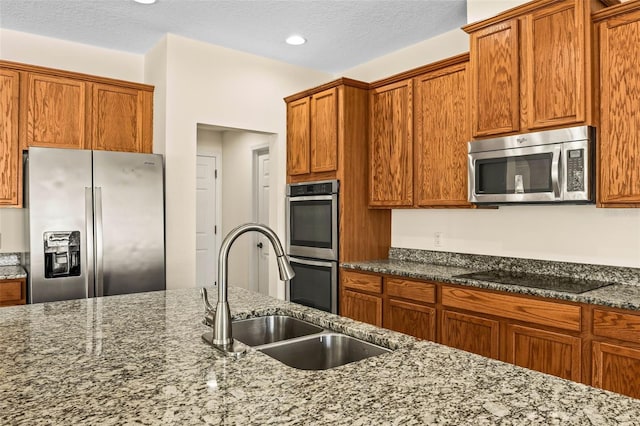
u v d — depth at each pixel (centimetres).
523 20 252
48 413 83
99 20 343
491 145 265
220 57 400
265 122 431
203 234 552
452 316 268
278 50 408
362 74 446
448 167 305
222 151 571
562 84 235
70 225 316
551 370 220
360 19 339
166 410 84
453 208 310
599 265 255
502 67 261
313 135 380
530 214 289
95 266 324
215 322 128
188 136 382
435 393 93
